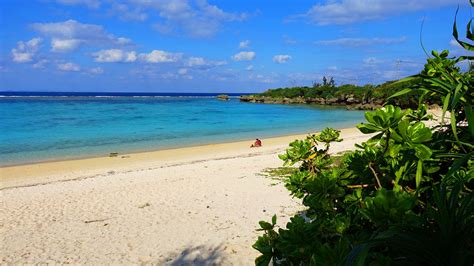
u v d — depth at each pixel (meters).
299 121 50.53
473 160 1.67
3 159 22.45
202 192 12.53
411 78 1.56
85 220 10.15
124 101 113.19
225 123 46.31
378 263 1.29
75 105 83.31
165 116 55.47
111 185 14.06
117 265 7.47
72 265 7.53
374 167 2.02
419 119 1.93
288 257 1.89
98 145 28.03
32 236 9.09
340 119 54.09
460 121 1.82
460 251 1.16
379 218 1.40
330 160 3.10
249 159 19.14
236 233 8.76
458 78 1.69
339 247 1.49
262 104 102.44
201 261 7.46
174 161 21.14
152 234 8.98
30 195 12.93
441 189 1.26
